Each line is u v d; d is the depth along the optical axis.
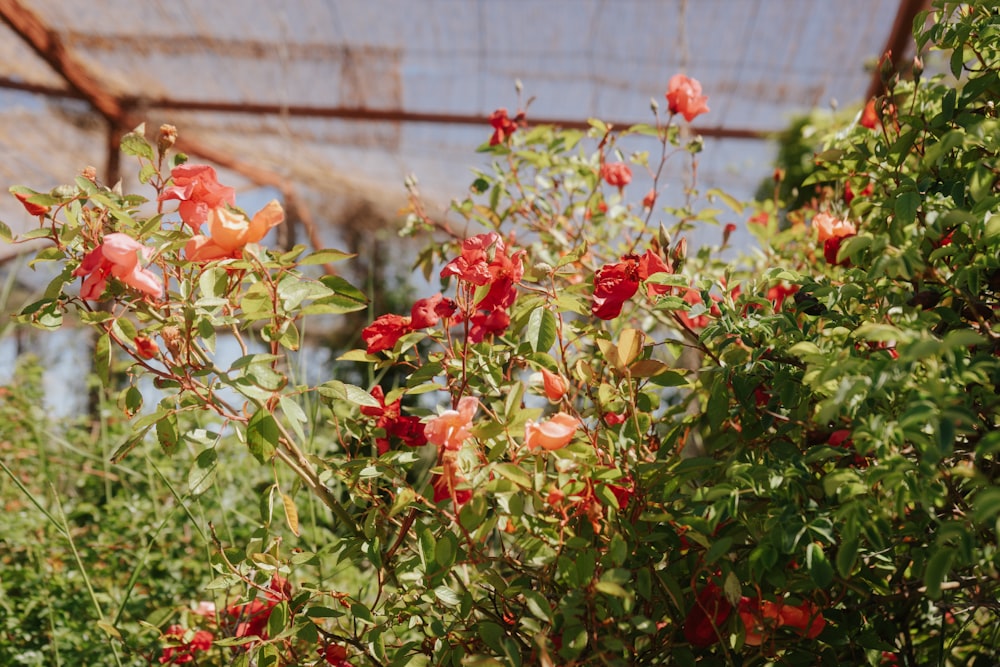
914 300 1.04
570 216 1.88
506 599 1.08
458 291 1.18
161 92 5.20
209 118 5.50
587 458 1.05
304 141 5.64
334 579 1.73
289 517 1.08
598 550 1.02
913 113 1.25
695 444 1.40
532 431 0.95
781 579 0.94
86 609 1.76
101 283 0.96
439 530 1.05
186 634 1.39
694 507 0.95
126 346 1.01
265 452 0.96
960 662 1.29
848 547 0.83
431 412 1.18
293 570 1.36
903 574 1.14
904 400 0.89
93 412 2.82
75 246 1.02
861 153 1.26
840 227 1.32
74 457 2.43
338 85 4.96
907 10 2.88
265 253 1.02
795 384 1.03
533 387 1.18
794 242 1.94
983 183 0.88
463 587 1.13
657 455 1.13
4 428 2.31
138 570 1.44
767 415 1.12
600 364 1.42
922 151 1.16
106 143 5.55
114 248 0.92
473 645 1.07
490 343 1.24
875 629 1.13
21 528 1.92
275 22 4.46
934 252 0.96
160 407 1.02
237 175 6.44
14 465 2.29
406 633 1.27
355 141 5.58
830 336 1.16
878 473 0.81
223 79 5.01
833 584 1.03
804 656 1.03
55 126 5.45
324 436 1.94
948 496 0.97
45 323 1.00
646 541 1.02
